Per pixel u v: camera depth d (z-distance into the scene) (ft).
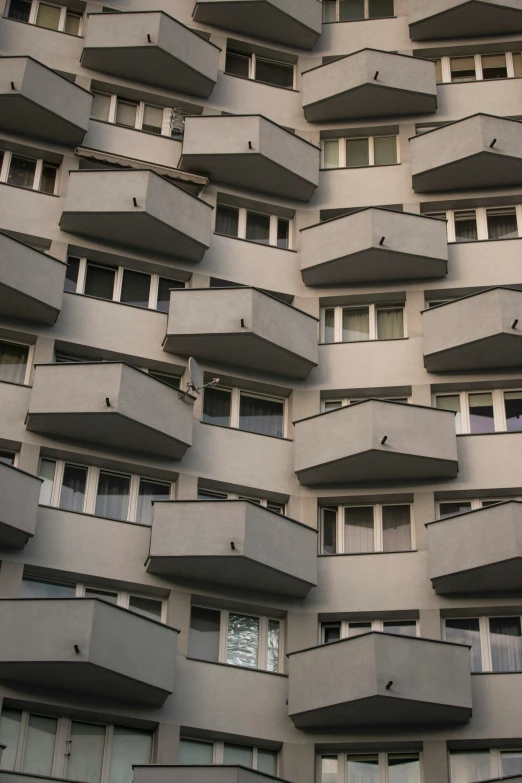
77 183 100.53
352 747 84.58
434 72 114.42
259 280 104.83
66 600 79.25
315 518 94.27
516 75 117.91
